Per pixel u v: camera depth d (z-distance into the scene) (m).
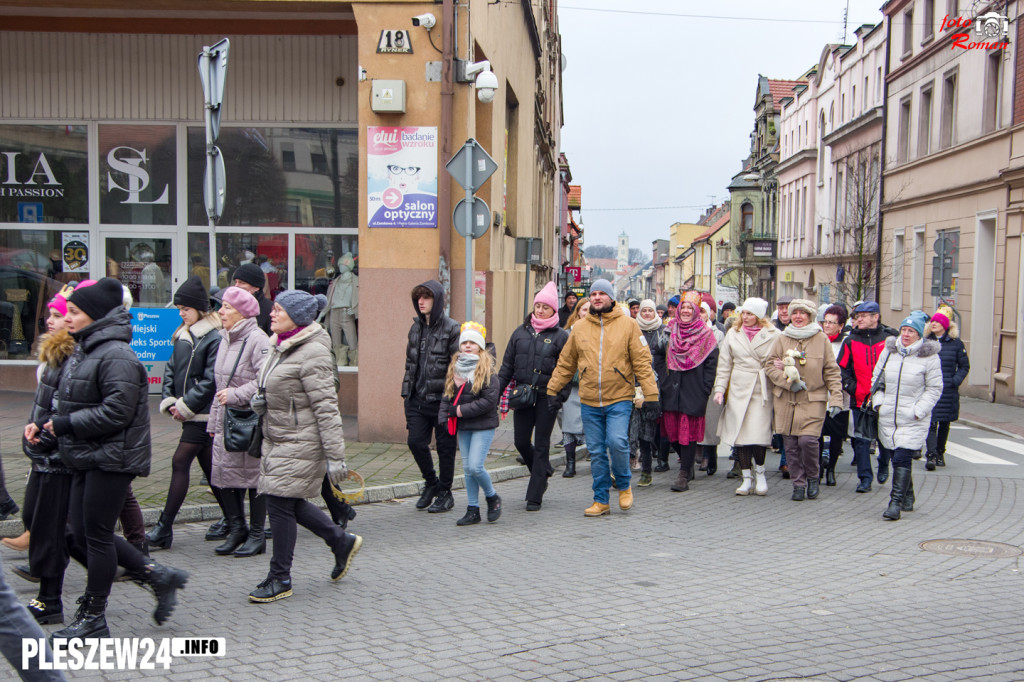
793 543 7.28
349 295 13.18
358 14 10.91
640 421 9.82
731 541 7.32
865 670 4.45
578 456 11.47
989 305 23.08
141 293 13.45
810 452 9.03
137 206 13.38
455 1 11.11
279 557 5.57
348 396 13.21
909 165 28.73
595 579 6.14
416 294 7.96
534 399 8.31
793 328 9.05
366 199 11.01
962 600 5.75
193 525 7.57
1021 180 20.69
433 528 7.68
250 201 13.24
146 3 11.30
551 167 32.69
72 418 4.63
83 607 4.83
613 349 8.13
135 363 4.77
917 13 28.67
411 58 10.90
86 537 4.75
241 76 13.06
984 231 23.09
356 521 7.91
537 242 15.66
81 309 4.75
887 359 8.47
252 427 6.39
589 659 4.59
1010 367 20.91
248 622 5.15
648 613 5.38
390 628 5.07
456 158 10.22
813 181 47.34
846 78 41.25
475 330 7.68
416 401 8.11
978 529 7.87
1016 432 15.70
